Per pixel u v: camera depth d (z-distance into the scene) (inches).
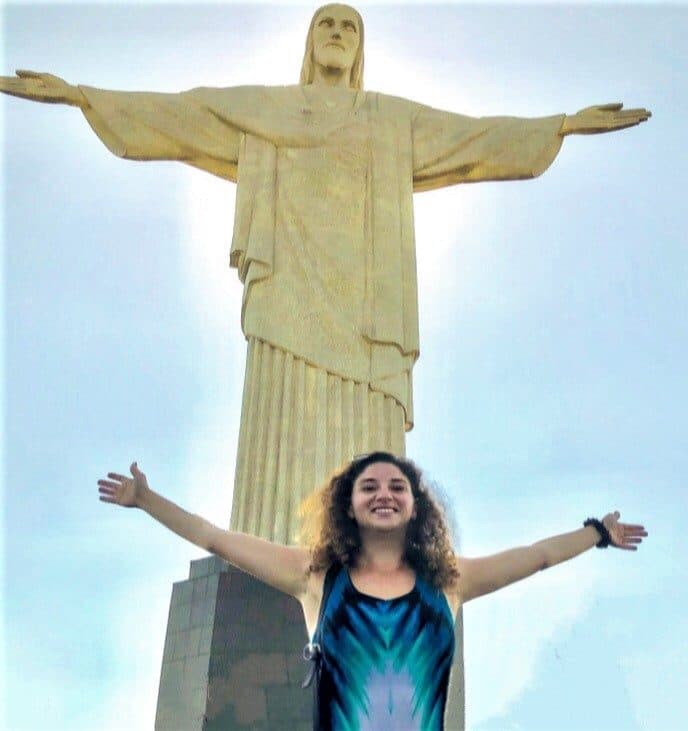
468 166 963.3
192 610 684.7
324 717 297.1
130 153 928.3
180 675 664.4
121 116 926.4
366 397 809.5
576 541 351.9
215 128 934.4
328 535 328.8
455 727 631.2
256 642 658.2
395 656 299.6
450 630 311.7
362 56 1034.1
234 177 954.1
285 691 642.2
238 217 881.5
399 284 865.5
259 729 631.2
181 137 927.0
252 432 786.8
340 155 915.4
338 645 302.5
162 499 341.7
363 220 892.6
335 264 856.9
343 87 993.5
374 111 955.3
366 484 329.4
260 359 814.5
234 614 667.4
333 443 786.2
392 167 924.0
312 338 823.7
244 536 341.4
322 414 794.8
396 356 832.9
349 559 323.9
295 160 906.7
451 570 326.3
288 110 938.1
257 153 909.2
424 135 964.6
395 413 812.6
